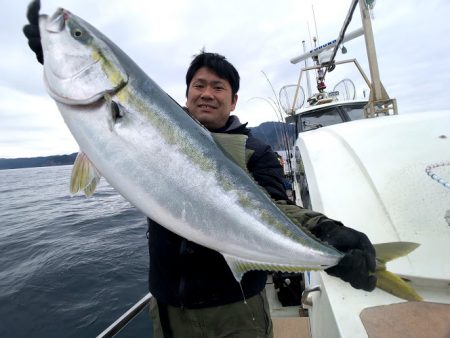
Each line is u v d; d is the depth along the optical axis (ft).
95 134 2.04
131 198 2.06
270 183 2.68
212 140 2.30
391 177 2.70
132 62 2.19
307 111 8.13
